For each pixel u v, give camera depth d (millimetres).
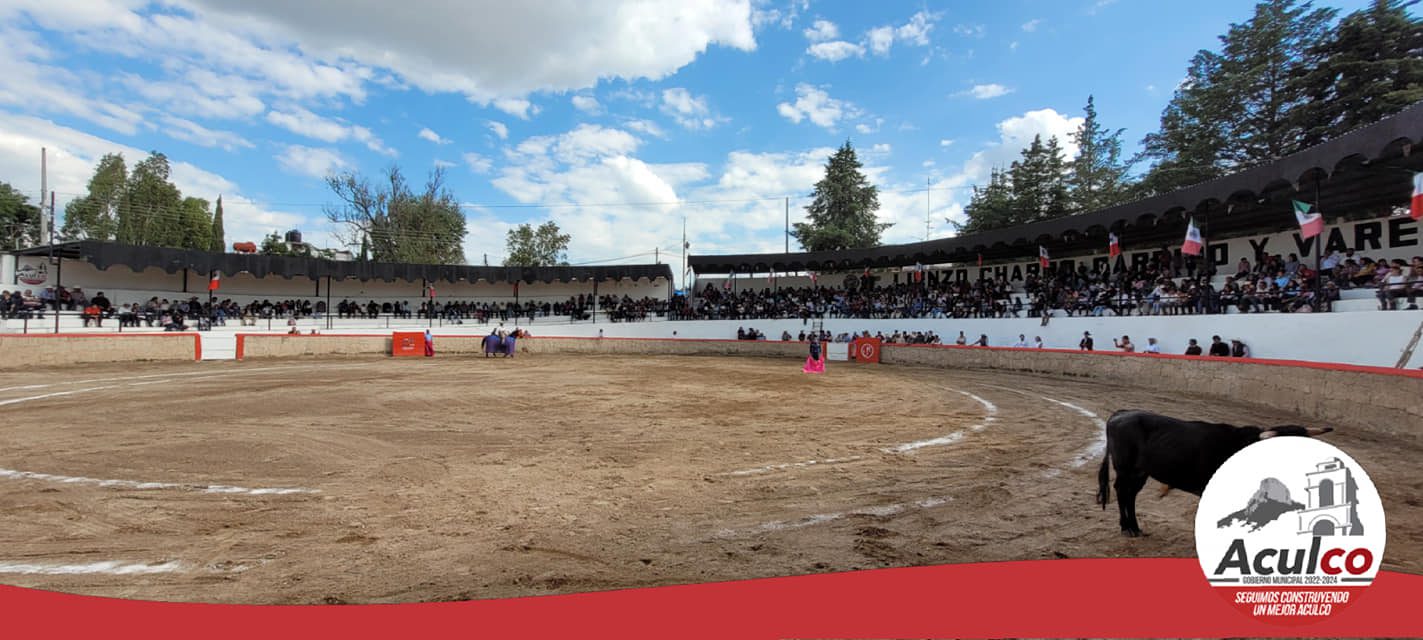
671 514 5684
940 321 28672
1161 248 27047
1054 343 23922
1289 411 11797
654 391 15820
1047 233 26719
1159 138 40406
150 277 32656
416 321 36750
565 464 7723
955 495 6336
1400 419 9203
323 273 35500
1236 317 17547
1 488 6402
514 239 63406
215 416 11086
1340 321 14812
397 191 53875
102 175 51250
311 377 18656
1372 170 16719
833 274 42094
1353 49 28500
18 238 49375
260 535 5066
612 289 45625
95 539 4953
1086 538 5023
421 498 6168
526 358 29750
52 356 22000
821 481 6906
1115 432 4992
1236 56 35156
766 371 22688
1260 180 17297
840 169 59812
